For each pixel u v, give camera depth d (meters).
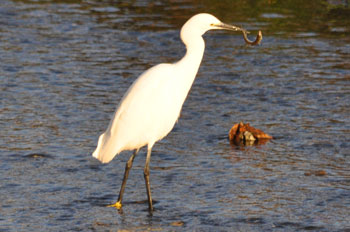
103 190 10.76
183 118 15.09
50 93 16.72
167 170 11.77
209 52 21.11
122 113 10.05
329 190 10.67
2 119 14.53
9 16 25.44
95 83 17.77
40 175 11.32
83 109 15.50
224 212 9.79
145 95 10.01
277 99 16.53
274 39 22.48
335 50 21.23
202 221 9.45
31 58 20.03
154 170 11.77
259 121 14.80
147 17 25.59
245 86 17.67
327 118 14.97
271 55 20.72
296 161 12.20
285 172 11.59
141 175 11.52
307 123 14.62
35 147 12.77
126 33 23.30
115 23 24.72
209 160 12.28
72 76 18.34
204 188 10.82
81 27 24.11
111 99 16.41
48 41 22.12
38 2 28.30
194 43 10.32
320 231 9.07
